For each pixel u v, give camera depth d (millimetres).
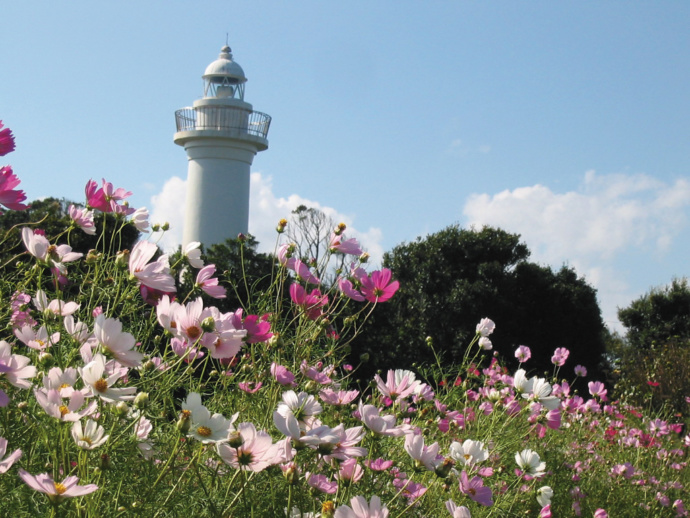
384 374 11172
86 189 2535
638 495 4797
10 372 1553
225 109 21016
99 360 1552
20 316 2264
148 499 1591
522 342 17391
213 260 10672
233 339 1764
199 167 21281
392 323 14719
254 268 10562
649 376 11133
